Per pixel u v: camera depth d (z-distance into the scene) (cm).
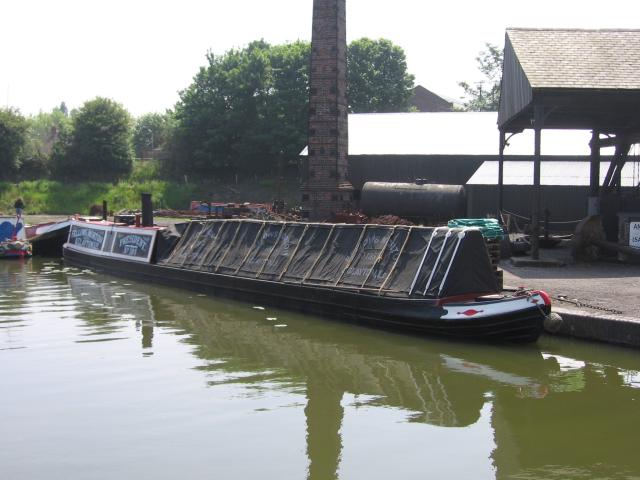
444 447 730
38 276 2094
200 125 6278
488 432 773
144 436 760
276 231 1669
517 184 3030
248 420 808
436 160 3544
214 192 5769
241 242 1753
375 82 6694
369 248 1412
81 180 6244
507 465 684
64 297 1686
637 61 1922
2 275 2120
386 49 6819
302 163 3812
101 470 676
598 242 1884
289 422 800
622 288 1432
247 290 1611
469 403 870
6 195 5622
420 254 1297
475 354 1099
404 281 1293
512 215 2619
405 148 3631
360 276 1384
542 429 782
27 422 804
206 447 729
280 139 5956
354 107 6631
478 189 3084
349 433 768
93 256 2230
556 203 3028
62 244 2658
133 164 6488
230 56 6500
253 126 6081
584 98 1805
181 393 907
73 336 1237
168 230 2011
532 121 2162
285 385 943
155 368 1025
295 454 709
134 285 1908
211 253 1812
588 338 1149
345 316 1362
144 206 2142
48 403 868
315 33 2517
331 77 2511
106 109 6353
